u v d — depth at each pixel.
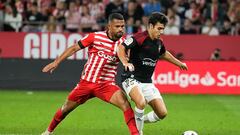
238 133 24.34
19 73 41.25
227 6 46.47
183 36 42.69
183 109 32.53
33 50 42.41
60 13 45.47
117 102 19.39
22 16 45.44
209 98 38.53
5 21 44.22
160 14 19.36
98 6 46.22
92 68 19.75
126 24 43.28
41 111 30.56
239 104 35.47
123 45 19.23
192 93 40.72
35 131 23.72
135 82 19.72
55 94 39.31
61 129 24.41
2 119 27.30
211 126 26.27
